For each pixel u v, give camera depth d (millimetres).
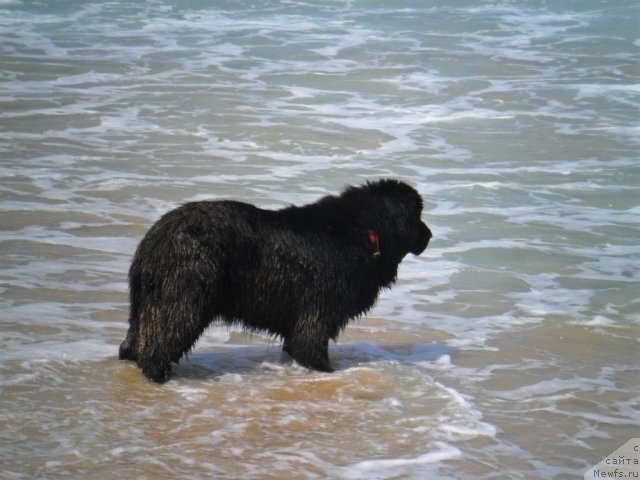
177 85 23469
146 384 9523
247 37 28547
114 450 8086
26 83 23266
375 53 27031
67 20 30438
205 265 9375
